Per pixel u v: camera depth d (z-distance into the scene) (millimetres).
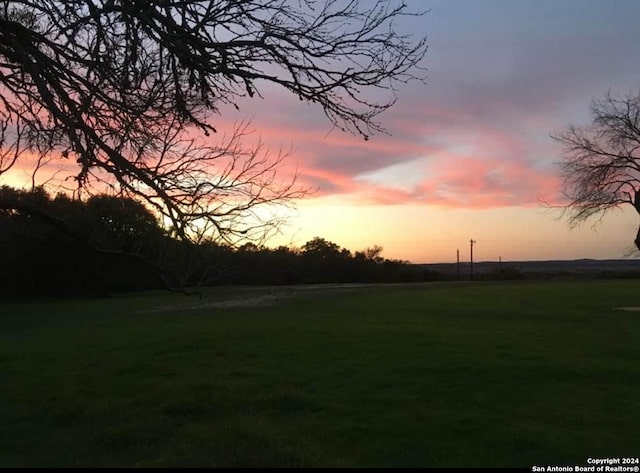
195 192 4945
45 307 43156
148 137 5199
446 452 7141
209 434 8047
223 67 4910
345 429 8117
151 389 11008
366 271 81062
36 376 13102
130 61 5152
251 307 35156
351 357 13898
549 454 6996
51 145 5355
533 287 48312
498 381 11133
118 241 5066
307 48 5027
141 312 34625
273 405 9523
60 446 7934
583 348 15211
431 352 14508
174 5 4859
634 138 49188
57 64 5066
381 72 5062
